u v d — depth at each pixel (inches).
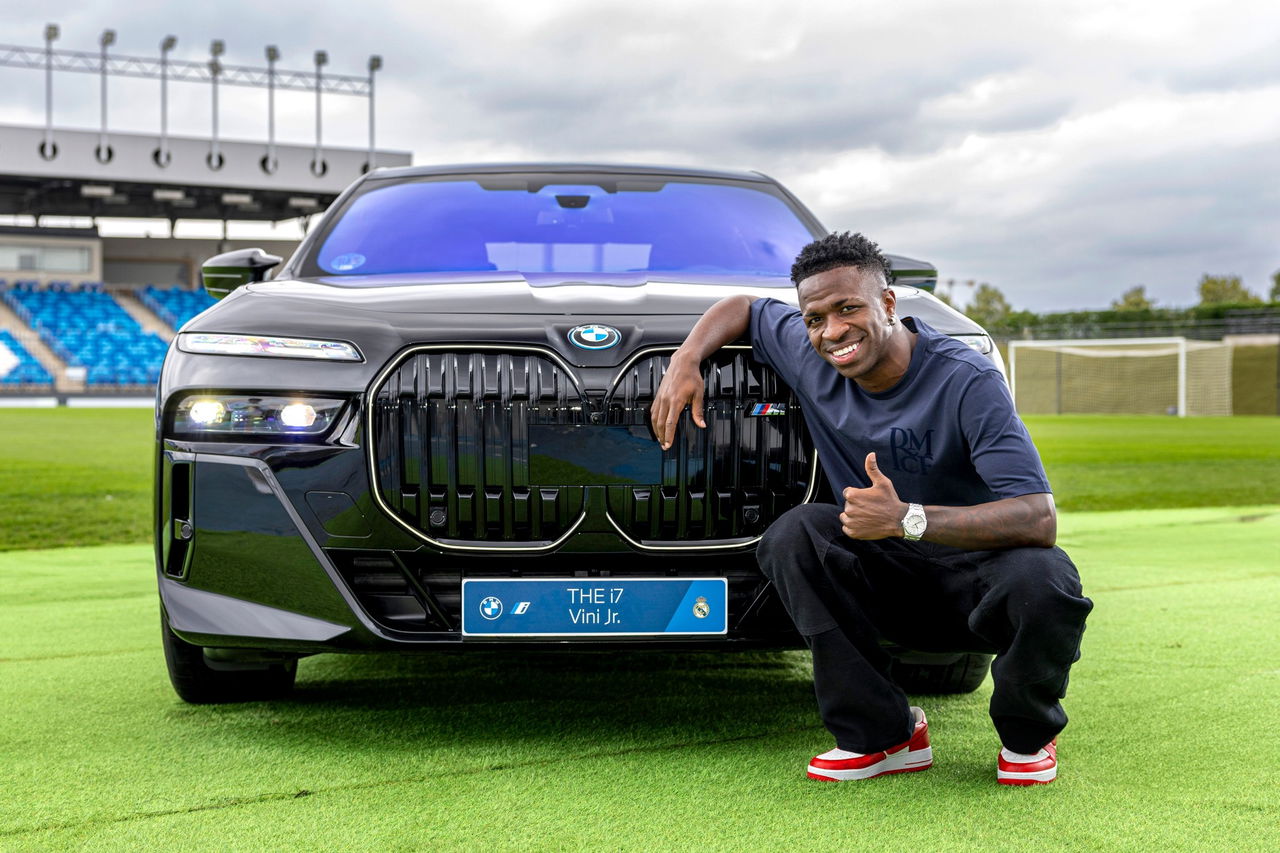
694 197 132.5
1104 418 1205.7
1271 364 1529.3
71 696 108.4
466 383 86.4
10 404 1254.9
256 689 103.7
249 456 86.8
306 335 88.3
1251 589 174.2
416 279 104.8
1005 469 77.0
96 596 173.8
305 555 86.2
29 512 301.3
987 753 88.7
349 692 109.7
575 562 87.1
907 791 78.5
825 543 80.9
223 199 1443.2
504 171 135.3
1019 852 67.1
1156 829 70.8
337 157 1416.1
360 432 86.0
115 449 562.6
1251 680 112.4
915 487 83.2
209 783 81.7
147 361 1409.9
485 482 86.1
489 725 96.7
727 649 88.5
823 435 87.2
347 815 74.7
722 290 99.8
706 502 87.0
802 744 90.5
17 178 1401.3
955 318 96.9
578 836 70.3
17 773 84.4
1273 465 497.7
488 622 86.8
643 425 86.7
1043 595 74.8
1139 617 148.9
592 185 132.8
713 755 87.4
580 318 88.7
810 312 81.1
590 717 99.3
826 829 71.1
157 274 1683.1
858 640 81.7
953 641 85.5
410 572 87.0
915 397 81.7
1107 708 101.4
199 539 87.7
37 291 1502.2
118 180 1336.1
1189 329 1638.8
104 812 75.9
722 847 68.2
